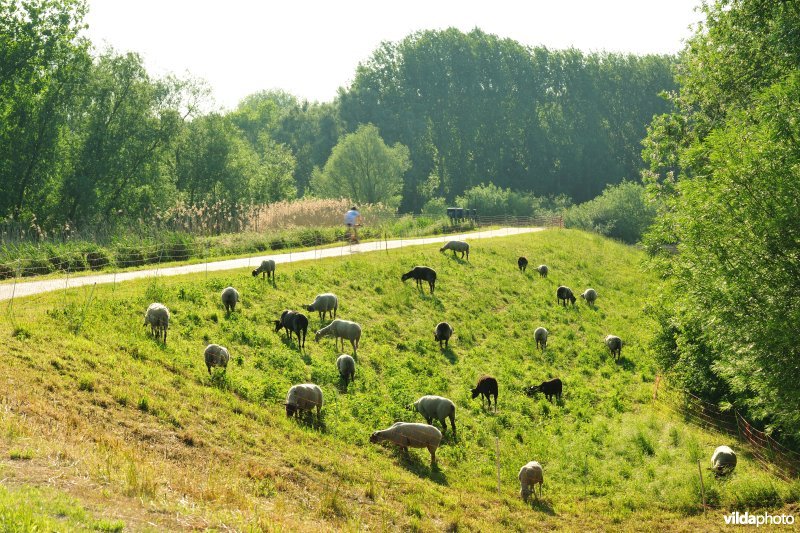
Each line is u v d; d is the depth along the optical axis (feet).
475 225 246.06
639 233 293.64
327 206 204.95
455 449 72.49
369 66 442.09
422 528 50.44
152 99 233.76
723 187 73.77
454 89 433.89
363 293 122.01
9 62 191.83
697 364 98.12
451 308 126.21
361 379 85.66
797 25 99.86
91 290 94.84
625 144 445.37
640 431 80.59
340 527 46.06
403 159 371.35
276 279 115.85
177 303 93.09
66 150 217.56
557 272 167.32
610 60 444.55
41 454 43.04
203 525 38.60
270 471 53.21
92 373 61.46
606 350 118.62
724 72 122.72
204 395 66.33
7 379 54.80
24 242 139.74
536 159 435.53
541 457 74.69
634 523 60.44
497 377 97.91
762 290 68.08
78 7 202.69
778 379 66.33
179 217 176.45
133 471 42.57
